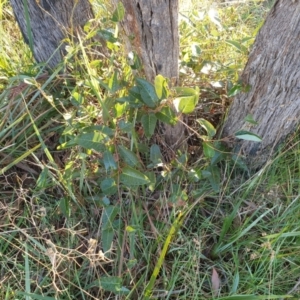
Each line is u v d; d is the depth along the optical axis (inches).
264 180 69.2
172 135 68.3
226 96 69.6
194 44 71.4
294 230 62.3
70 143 57.6
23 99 64.2
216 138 73.4
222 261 62.8
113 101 58.9
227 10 94.1
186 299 59.4
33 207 62.7
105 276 59.7
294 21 54.1
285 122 65.8
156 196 66.0
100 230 62.4
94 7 82.7
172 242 61.8
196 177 62.2
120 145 58.4
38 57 77.0
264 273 60.1
